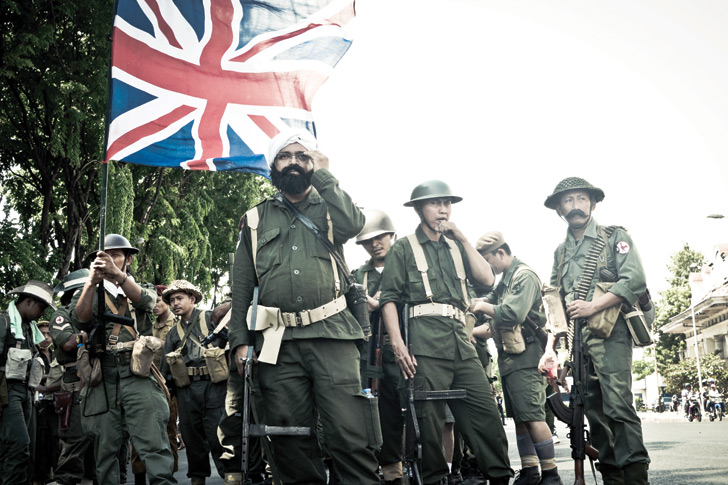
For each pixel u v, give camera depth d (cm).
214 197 2909
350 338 445
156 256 2455
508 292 702
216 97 654
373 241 754
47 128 2119
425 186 584
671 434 1762
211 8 655
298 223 457
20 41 1889
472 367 567
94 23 2017
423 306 568
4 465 745
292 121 664
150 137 638
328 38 668
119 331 596
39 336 813
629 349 567
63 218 2350
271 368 441
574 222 600
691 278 8131
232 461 634
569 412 570
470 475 809
